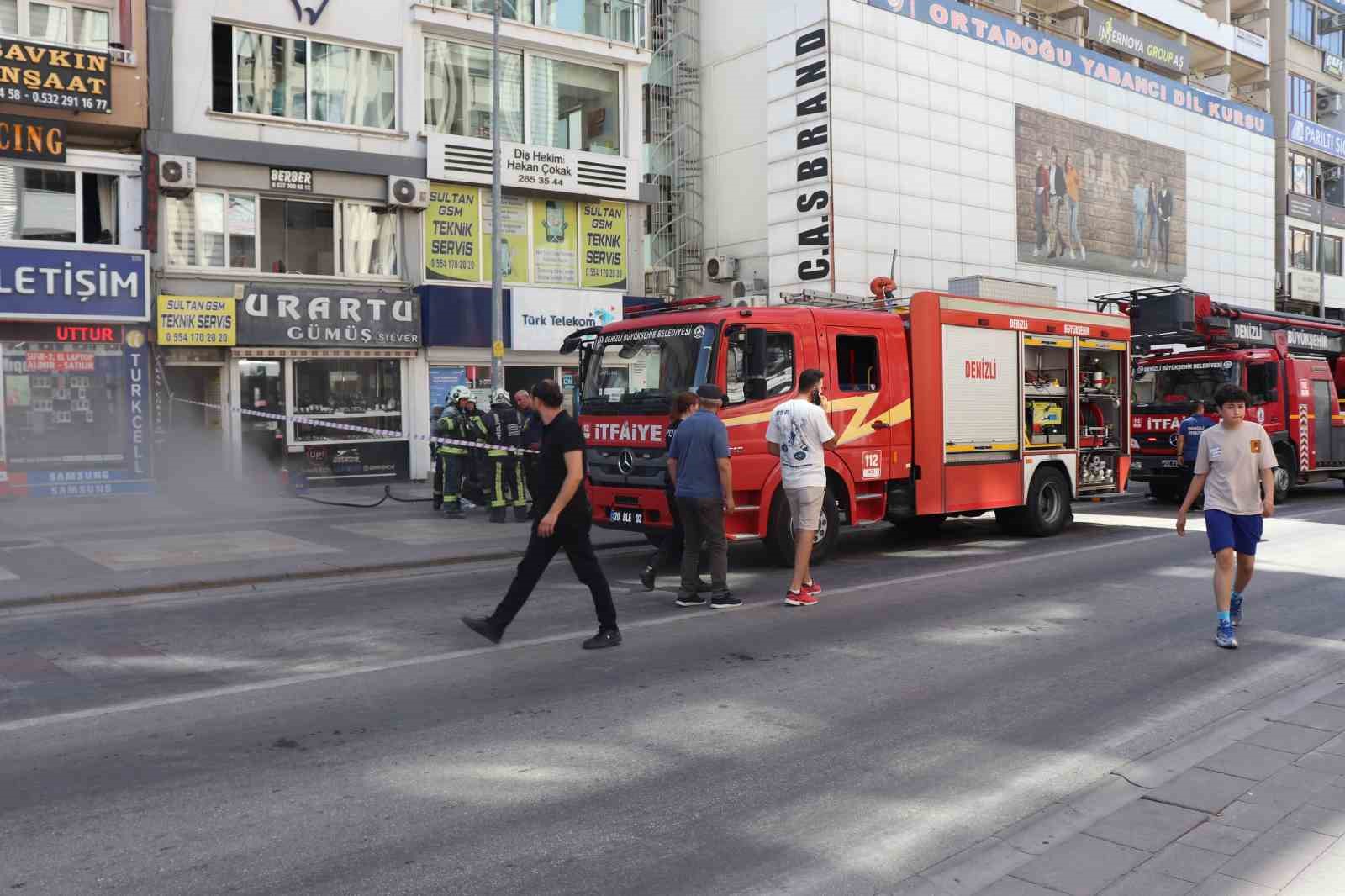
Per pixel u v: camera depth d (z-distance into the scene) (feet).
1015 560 37.55
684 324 34.09
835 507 35.99
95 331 58.70
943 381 39.14
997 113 113.29
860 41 100.63
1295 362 62.64
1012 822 14.01
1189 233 138.72
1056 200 120.06
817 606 29.07
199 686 21.17
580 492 24.18
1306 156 162.61
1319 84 164.14
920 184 105.60
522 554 39.27
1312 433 63.21
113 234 60.54
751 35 107.65
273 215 65.72
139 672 22.30
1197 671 21.94
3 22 57.26
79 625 27.17
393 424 69.67
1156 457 60.64
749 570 35.27
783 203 102.58
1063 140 120.98
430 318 69.36
